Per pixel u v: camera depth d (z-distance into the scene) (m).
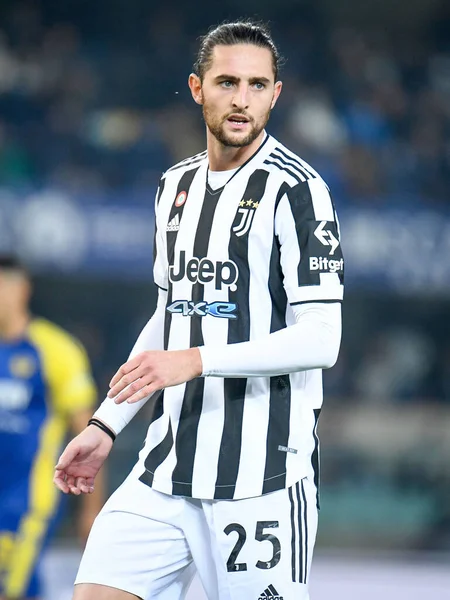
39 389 15.38
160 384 8.29
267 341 8.64
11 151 45.66
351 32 54.66
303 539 9.13
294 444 9.20
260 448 9.09
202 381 9.20
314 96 50.50
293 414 9.24
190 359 8.45
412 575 19.94
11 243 42.31
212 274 9.12
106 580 9.26
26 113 48.12
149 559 9.30
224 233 9.12
